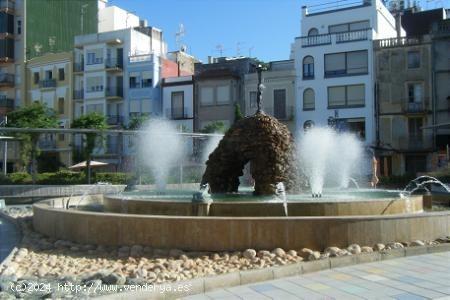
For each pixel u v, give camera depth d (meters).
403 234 8.86
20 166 45.09
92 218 9.58
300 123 45.03
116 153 46.69
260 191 12.89
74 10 60.81
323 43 44.59
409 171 41.69
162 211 10.60
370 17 44.75
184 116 49.50
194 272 7.44
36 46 57.59
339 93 44.00
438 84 41.25
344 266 7.47
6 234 11.88
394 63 42.38
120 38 52.66
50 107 55.09
